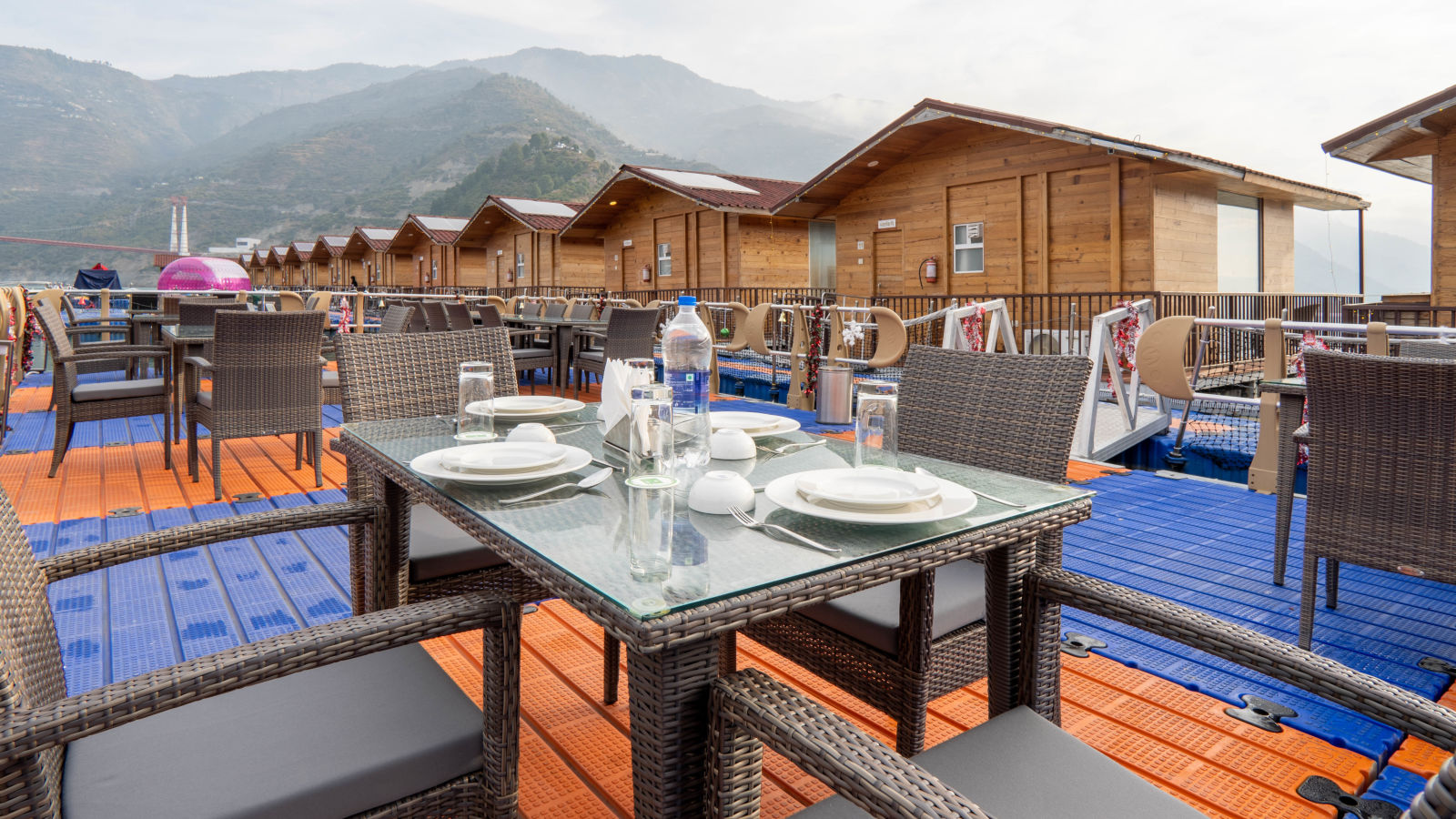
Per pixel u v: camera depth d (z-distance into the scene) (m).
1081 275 11.34
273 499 4.40
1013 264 12.15
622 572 1.01
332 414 7.44
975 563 1.88
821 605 1.71
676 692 0.95
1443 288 9.37
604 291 20.91
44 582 1.25
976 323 6.58
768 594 0.96
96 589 3.09
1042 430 1.78
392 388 2.47
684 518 1.26
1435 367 2.07
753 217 16.86
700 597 0.93
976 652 1.67
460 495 1.39
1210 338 10.85
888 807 0.76
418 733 1.17
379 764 1.09
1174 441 6.12
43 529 3.85
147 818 0.97
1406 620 2.75
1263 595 2.98
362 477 2.45
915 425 2.07
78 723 0.89
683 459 1.39
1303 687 1.00
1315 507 2.38
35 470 5.08
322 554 3.52
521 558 1.13
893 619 1.60
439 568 1.93
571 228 20.89
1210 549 3.56
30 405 7.75
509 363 2.73
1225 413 6.39
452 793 1.15
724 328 13.01
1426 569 2.14
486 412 1.78
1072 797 1.01
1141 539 3.72
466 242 26.11
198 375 4.93
